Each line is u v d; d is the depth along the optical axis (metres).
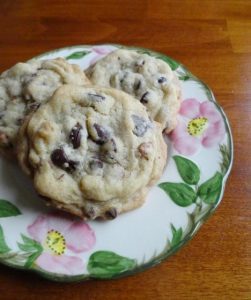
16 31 0.27
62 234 0.17
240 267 0.17
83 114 0.18
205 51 0.26
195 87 0.23
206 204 0.18
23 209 0.18
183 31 0.28
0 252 0.17
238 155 0.21
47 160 0.17
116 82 0.21
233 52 0.26
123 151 0.18
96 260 0.16
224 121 0.21
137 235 0.17
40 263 0.16
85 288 0.17
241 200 0.20
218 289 0.17
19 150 0.18
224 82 0.25
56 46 0.27
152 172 0.18
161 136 0.20
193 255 0.18
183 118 0.21
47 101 0.19
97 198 0.17
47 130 0.17
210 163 0.20
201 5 0.29
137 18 0.29
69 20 0.28
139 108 0.19
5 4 0.29
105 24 0.28
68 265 0.16
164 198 0.18
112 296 0.17
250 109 0.23
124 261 0.16
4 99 0.20
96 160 0.17
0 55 0.26
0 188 0.19
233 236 0.18
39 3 0.29
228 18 0.28
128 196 0.18
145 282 0.17
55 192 0.17
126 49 0.24
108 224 0.18
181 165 0.19
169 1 0.29
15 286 0.17
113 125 0.18
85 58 0.24
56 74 0.21
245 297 0.17
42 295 0.17
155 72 0.21
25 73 0.21
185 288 0.17
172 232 0.17
